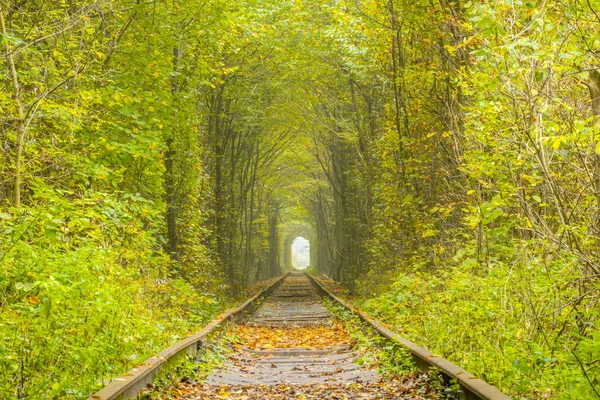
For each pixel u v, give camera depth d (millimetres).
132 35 13086
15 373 5984
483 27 8406
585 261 8141
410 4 16547
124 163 12961
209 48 16047
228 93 27766
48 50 10758
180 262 19438
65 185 11195
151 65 12734
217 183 30109
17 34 10828
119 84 13094
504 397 5355
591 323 7422
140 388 7039
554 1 8539
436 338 10344
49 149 10250
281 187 58969
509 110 9422
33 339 6445
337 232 47719
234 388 9008
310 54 25266
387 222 22734
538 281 9070
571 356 6527
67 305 7176
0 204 9914
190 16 14273
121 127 11727
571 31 8391
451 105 15211
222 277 29297
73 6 11320
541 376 6699
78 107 10609
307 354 13570
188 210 20609
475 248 13000
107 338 7641
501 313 8836
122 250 10961
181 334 12297
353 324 17297
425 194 18203
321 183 52250
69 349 6793
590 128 7438
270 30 19391
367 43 20141
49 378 6145
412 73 16906
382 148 21578
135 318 9336
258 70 29375
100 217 9016
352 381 9391
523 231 11516
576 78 8945
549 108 8711
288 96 32094
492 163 9891
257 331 18547
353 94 28266
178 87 15680
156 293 12945
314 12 22328
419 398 7312
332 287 42250
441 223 16953
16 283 6445
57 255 7508
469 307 9797
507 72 8711
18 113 9445
